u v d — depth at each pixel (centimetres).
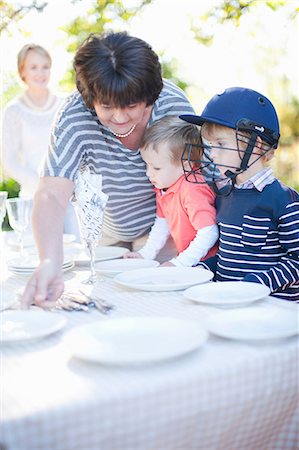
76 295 174
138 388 109
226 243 218
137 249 271
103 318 156
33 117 379
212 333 136
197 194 228
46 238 186
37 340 139
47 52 378
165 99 235
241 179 214
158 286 178
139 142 232
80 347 123
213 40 571
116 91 187
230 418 119
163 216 248
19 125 379
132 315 158
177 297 173
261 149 205
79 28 585
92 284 194
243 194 212
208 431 118
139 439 110
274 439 133
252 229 210
